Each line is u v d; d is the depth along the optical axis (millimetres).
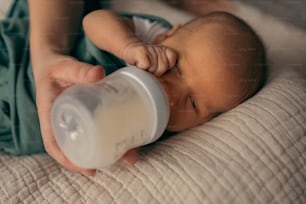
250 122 816
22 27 1126
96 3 1242
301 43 1168
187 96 865
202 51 865
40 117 812
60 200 774
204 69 857
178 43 890
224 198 731
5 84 1006
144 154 819
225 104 891
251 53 907
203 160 773
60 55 937
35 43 995
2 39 1092
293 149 798
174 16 1268
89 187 786
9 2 1265
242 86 887
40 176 824
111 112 664
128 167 799
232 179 747
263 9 1249
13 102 981
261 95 889
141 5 1292
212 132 832
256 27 1215
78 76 750
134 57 816
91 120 637
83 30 1069
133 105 697
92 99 657
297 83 921
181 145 824
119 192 764
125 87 709
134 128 699
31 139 974
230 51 878
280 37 1188
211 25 914
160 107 723
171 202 738
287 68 1023
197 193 734
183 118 876
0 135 1010
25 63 1025
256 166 765
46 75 846
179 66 862
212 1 1280
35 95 981
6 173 835
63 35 1038
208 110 896
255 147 784
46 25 1031
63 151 703
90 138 643
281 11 1239
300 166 791
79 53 1023
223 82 865
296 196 764
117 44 893
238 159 771
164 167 777
